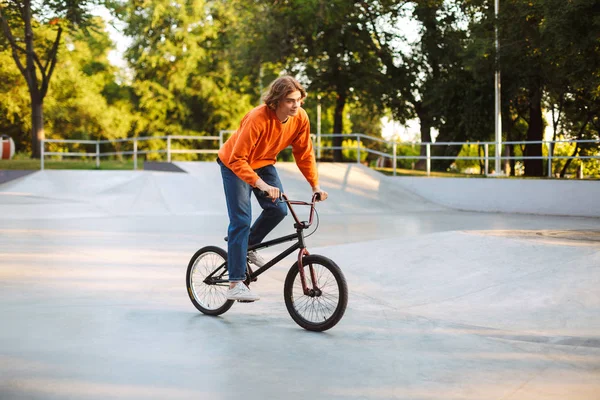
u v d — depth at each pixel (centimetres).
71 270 793
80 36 4375
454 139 3238
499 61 2341
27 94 4341
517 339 498
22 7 3039
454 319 561
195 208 1748
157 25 5266
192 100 5466
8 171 2052
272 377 407
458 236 838
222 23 5319
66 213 1580
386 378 406
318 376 409
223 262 571
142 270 802
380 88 3231
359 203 1973
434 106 3183
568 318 546
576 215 1794
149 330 518
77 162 2683
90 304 608
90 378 401
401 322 551
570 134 3903
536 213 1870
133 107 5525
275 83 519
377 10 3203
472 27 2564
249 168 522
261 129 523
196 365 429
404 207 2019
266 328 529
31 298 631
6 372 410
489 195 1978
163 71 5375
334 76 3275
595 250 709
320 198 553
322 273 530
